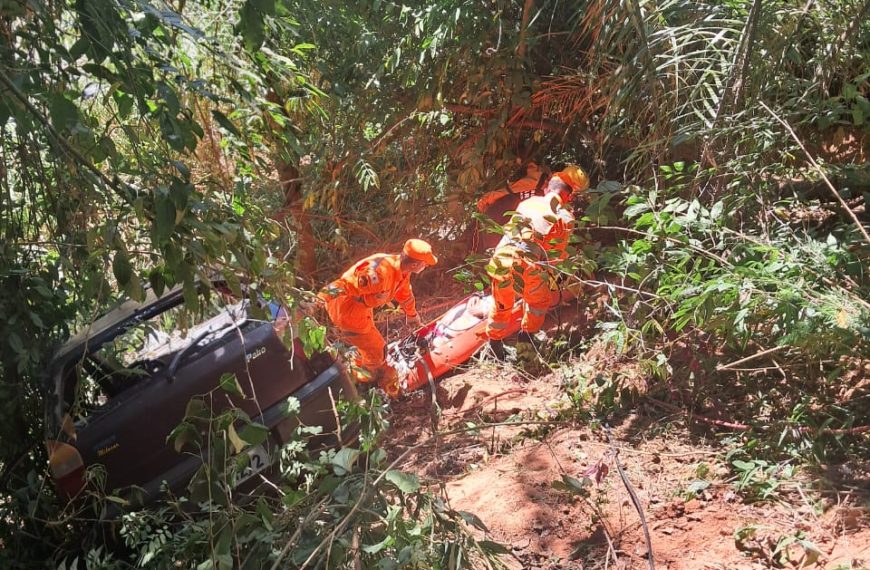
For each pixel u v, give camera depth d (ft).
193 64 12.12
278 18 11.85
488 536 13.02
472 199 24.18
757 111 15.72
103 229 9.17
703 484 12.53
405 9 20.56
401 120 22.90
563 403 16.44
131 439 13.57
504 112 21.12
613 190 14.84
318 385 14.42
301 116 21.59
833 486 11.82
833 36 15.71
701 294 12.79
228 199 12.23
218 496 11.17
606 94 19.04
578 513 13.10
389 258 18.79
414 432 17.76
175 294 15.37
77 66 9.16
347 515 10.26
